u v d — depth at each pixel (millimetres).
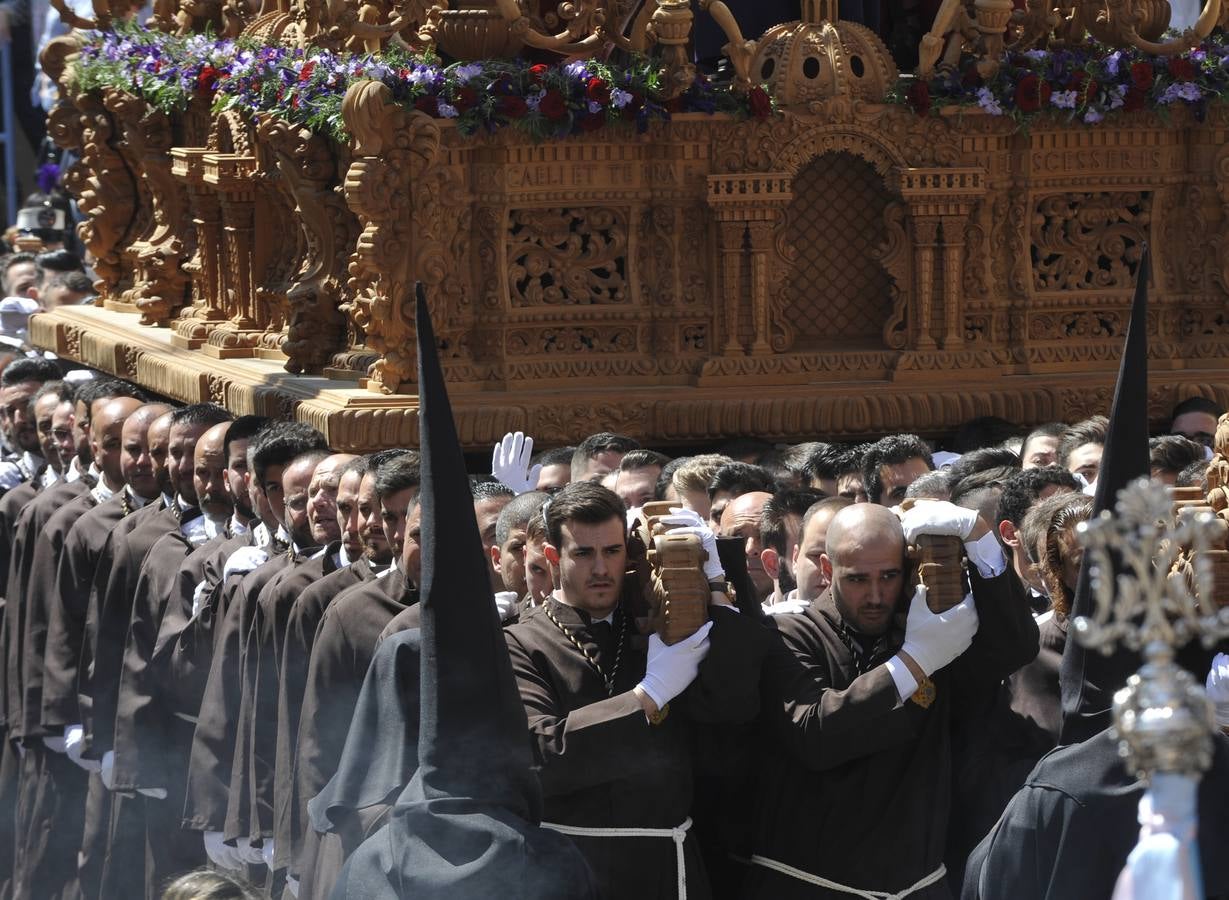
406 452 22531
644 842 17125
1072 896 15547
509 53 27375
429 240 26734
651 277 28422
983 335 29094
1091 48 28703
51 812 31328
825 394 28016
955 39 28609
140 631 26953
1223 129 28906
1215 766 15414
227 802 24250
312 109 27922
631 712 16875
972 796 18031
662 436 27953
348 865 16062
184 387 32531
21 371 39344
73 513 31188
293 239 31922
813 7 28641
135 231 41531
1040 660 18141
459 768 15266
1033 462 26219
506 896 14992
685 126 27844
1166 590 10508
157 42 35594
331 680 20641
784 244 28500
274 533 25438
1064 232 29391
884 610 17531
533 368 28031
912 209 28312
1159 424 29453
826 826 17516
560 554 17672
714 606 17250
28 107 62125
